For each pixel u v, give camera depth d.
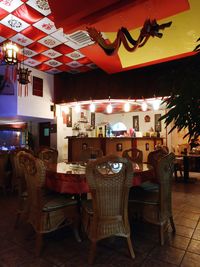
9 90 6.10
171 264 1.97
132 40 2.91
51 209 2.23
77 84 7.06
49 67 6.44
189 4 3.07
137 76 6.29
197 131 1.14
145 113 8.79
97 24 3.36
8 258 2.08
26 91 6.25
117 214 2.07
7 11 3.59
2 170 4.41
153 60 4.92
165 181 2.41
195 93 1.13
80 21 3.23
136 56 4.80
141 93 6.18
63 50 5.19
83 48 4.70
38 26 4.07
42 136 7.60
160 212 2.35
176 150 7.34
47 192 2.76
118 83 6.46
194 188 4.97
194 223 2.90
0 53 4.77
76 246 2.31
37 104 6.58
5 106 6.21
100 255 2.13
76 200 2.47
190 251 2.19
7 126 7.90
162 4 2.99
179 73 1.24
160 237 2.32
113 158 1.94
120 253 2.17
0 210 3.45
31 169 2.28
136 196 2.58
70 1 3.06
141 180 2.54
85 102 6.80
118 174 2.02
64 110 7.41
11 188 4.66
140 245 2.32
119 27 3.53
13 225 2.86
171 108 1.21
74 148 6.57
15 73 5.57
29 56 5.56
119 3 2.94
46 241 2.42
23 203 2.75
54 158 3.97
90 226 2.10
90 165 1.95
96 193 1.99
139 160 3.76
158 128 8.34
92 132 7.66
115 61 5.05
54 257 2.10
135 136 6.65
